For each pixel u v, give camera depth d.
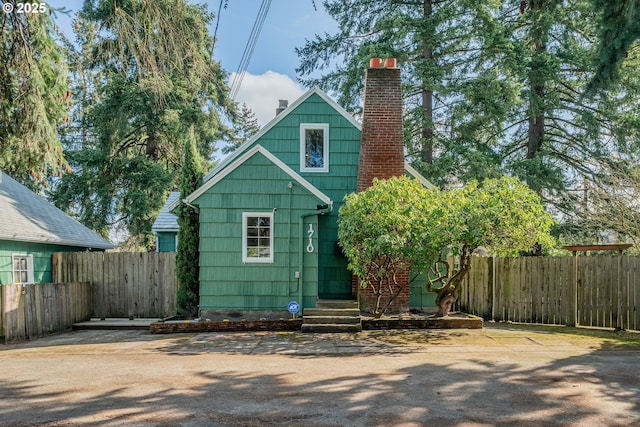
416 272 13.12
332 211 13.64
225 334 10.45
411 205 10.13
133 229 24.94
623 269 10.41
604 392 5.79
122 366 7.42
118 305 13.42
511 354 8.10
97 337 10.66
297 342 9.37
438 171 18.78
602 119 19.86
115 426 4.73
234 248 11.53
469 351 8.38
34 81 6.89
